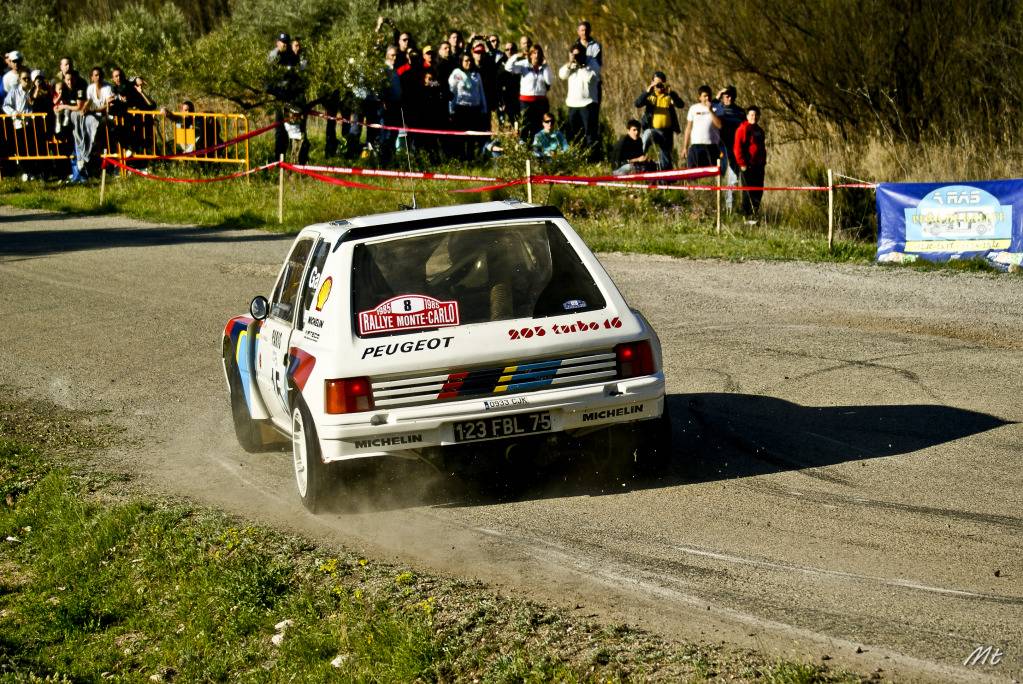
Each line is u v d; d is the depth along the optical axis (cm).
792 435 1541
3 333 2614
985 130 4175
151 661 1043
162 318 2691
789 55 4500
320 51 4694
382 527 1263
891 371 1883
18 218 4388
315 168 4062
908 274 2803
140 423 1877
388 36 4806
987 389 1730
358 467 1248
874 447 1460
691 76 4972
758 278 2838
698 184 3959
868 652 863
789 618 941
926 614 932
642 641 902
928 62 4275
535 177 3641
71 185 4903
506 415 1227
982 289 2578
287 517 1338
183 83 4816
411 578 1083
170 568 1214
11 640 1130
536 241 1325
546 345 1236
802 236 3497
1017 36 4112
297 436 1354
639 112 5088
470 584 1066
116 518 1366
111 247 3706
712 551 1117
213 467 1609
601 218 3841
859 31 4312
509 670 867
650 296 2691
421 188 4228
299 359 1305
